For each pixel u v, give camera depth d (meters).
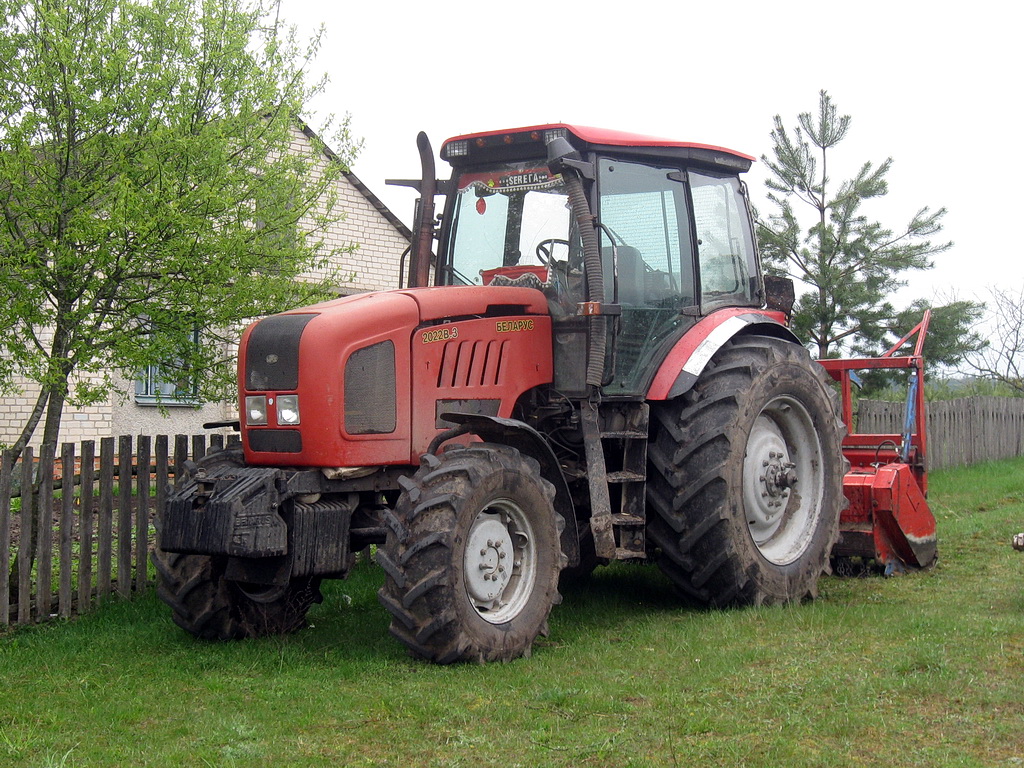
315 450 5.28
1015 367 20.81
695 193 7.08
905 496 7.61
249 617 5.85
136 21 6.37
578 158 5.91
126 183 5.92
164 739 4.18
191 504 5.18
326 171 7.18
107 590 6.72
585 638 5.80
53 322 6.43
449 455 5.39
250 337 5.56
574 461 6.45
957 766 3.65
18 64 6.03
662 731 4.11
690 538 6.25
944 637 5.41
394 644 5.64
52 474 6.39
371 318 5.49
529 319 6.15
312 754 3.95
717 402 6.32
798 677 4.77
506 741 4.05
